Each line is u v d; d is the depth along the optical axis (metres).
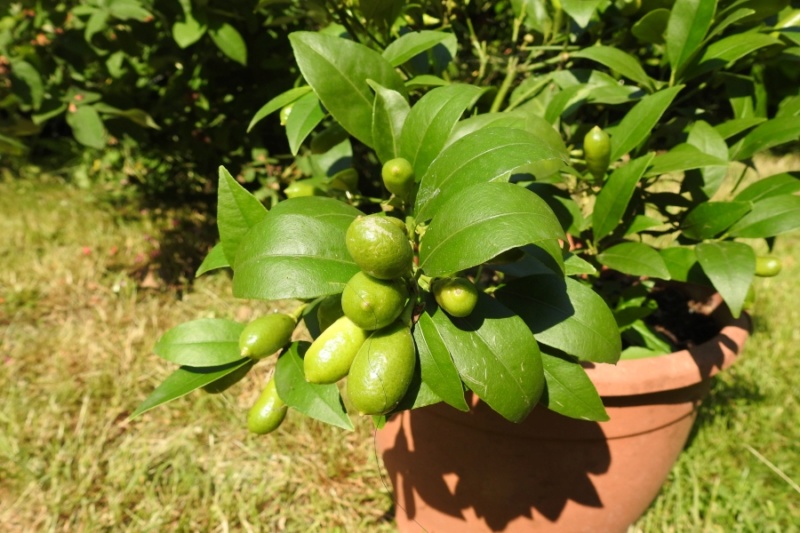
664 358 0.44
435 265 0.28
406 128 0.37
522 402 0.31
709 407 0.71
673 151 0.44
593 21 0.53
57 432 0.69
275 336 0.33
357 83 0.39
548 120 0.45
